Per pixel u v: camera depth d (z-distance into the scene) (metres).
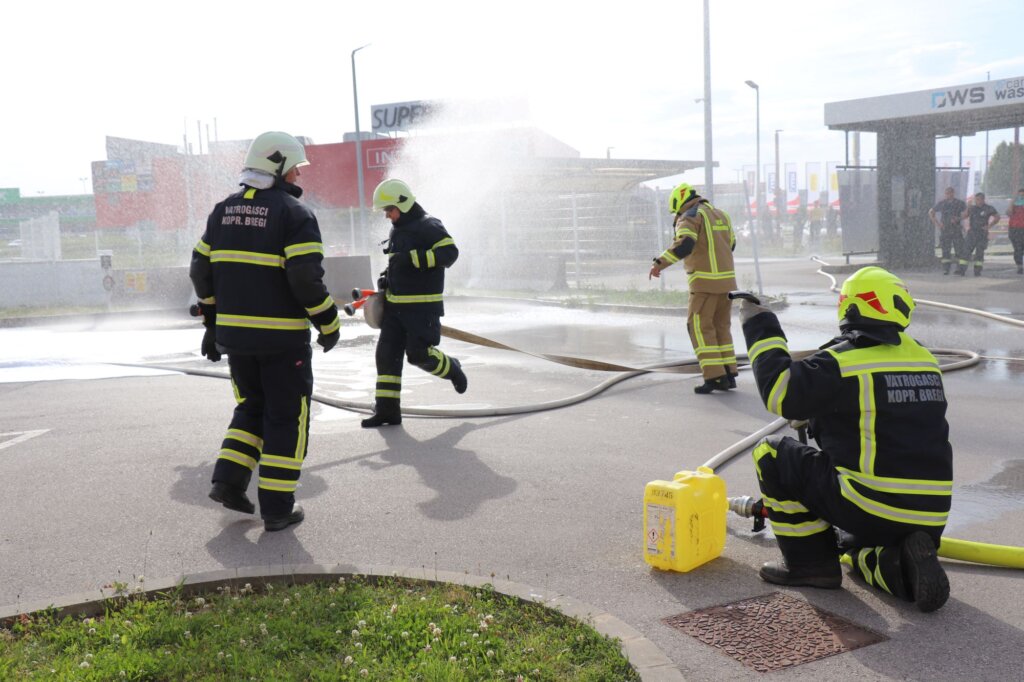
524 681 2.94
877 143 23.72
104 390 9.11
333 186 33.16
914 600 3.54
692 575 4.01
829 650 3.27
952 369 9.14
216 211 4.88
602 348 11.70
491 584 3.75
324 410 7.84
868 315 3.65
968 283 18.64
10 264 20.44
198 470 5.95
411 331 7.02
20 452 6.56
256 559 4.29
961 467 5.71
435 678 2.96
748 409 7.54
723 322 8.30
